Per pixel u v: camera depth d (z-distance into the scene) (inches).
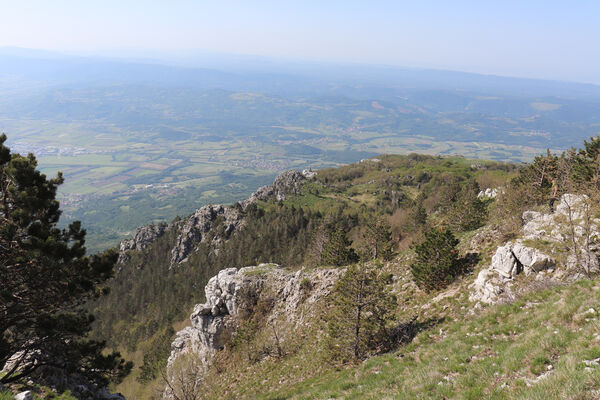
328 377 1258.0
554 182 2044.8
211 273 5531.5
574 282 897.5
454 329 1081.4
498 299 1129.4
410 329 1300.4
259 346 2003.0
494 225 1739.7
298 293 2180.1
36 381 895.1
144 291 6294.3
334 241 2637.8
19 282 809.5
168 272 6717.5
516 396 523.5
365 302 1336.1
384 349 1283.2
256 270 2603.3
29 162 858.1
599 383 451.5
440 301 1379.2
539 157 2301.9
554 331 696.4
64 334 885.2
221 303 2476.6
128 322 5767.7
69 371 901.2
